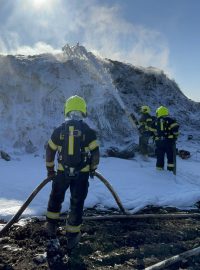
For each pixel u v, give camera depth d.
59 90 14.93
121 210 7.06
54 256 5.35
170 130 11.31
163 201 8.37
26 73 14.85
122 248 5.86
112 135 15.20
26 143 13.13
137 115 19.02
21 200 7.75
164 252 5.77
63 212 7.33
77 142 5.35
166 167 12.10
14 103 14.05
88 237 6.15
